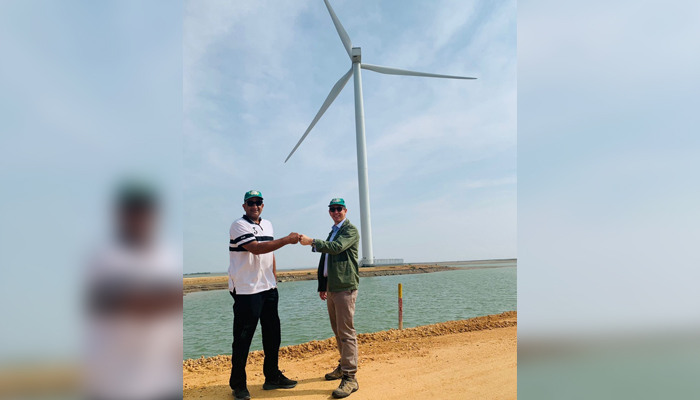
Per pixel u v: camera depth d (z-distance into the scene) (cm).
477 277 4550
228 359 567
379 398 394
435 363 522
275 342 436
